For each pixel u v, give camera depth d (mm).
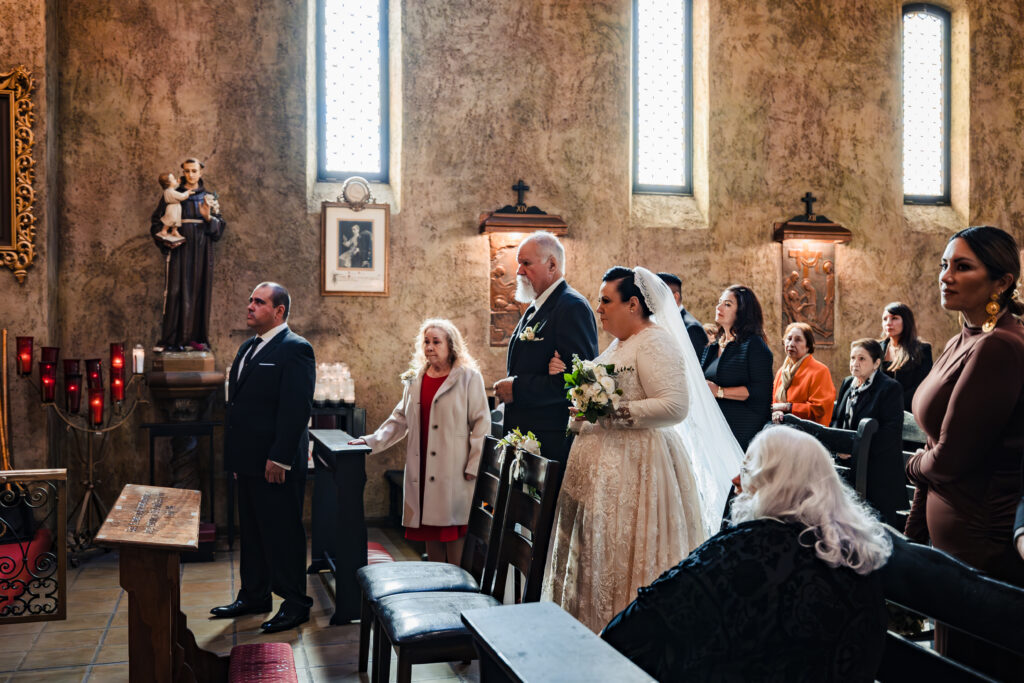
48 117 6941
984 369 2354
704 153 8719
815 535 1867
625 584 3230
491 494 3682
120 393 6691
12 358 6762
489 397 8016
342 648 4371
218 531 7480
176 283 7047
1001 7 9508
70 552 6324
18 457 6734
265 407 4719
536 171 8273
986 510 2395
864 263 8969
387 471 7848
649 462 3330
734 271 8680
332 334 7855
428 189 8062
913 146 9562
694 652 1848
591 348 4168
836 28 8953
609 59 8445
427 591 3496
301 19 7852
